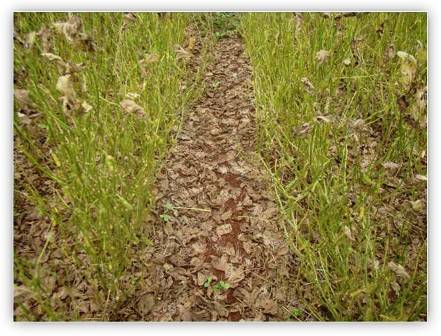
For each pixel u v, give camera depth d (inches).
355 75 82.4
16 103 62.1
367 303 58.4
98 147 64.7
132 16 72.4
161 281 65.7
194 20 129.0
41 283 58.8
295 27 82.3
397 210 70.4
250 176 86.3
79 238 62.6
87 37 54.6
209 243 72.5
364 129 68.7
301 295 64.1
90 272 60.4
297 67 83.3
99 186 58.4
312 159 72.9
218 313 62.2
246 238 73.4
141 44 84.6
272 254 70.3
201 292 64.9
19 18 64.4
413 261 63.8
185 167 87.5
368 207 64.4
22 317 56.7
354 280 57.4
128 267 65.4
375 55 85.3
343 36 75.5
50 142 69.3
